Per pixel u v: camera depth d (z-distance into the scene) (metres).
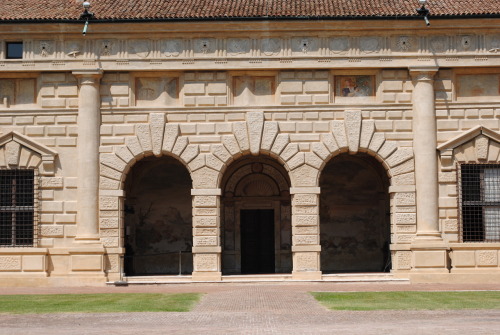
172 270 47.03
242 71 41.03
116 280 40.06
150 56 40.81
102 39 40.94
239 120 40.91
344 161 47.03
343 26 40.53
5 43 41.06
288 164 40.62
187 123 41.00
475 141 40.41
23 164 40.75
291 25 40.53
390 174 40.56
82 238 40.09
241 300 32.09
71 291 36.97
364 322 25.20
